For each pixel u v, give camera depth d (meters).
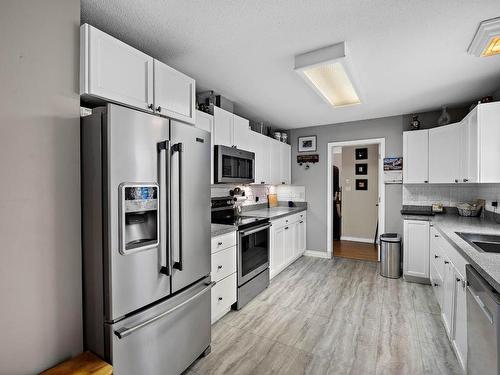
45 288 1.32
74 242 1.43
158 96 1.88
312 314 2.57
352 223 5.87
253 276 2.93
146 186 1.47
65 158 1.39
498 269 1.30
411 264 3.41
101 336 1.38
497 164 2.28
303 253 4.68
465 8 1.55
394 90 2.90
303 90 2.91
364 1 1.50
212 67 2.35
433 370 1.78
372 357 1.92
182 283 1.73
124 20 1.67
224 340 2.15
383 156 4.08
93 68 1.47
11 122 1.21
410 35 1.84
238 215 3.57
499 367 1.11
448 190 3.63
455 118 3.54
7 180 1.19
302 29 1.77
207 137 2.00
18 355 1.23
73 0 1.44
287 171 4.77
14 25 1.21
